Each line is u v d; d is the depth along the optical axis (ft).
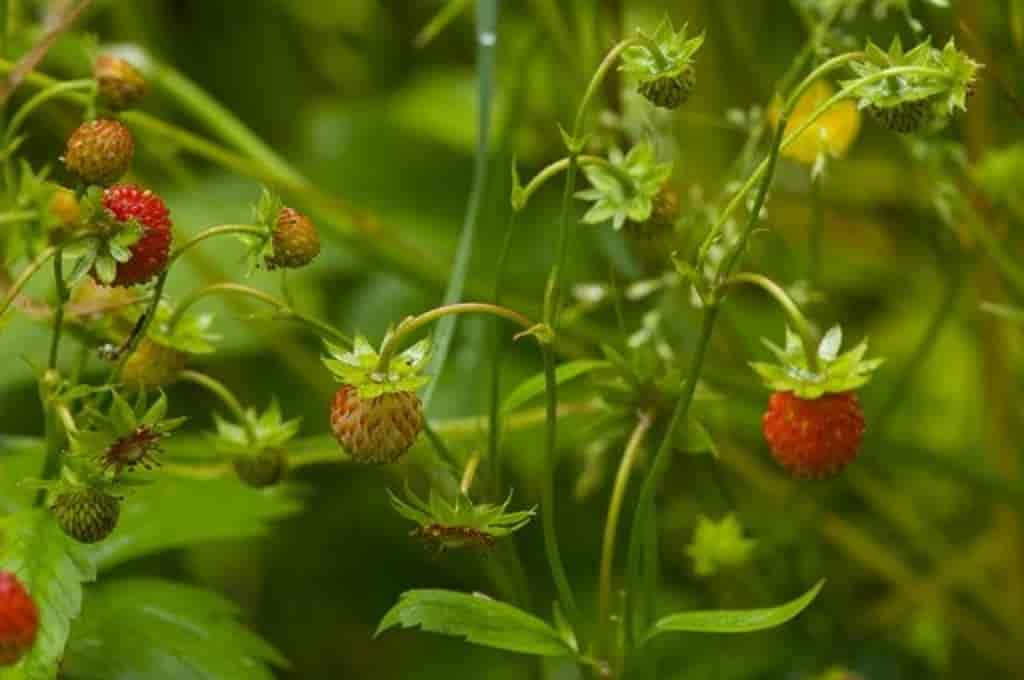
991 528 2.04
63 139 1.97
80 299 1.62
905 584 1.97
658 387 1.62
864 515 2.11
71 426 1.55
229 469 1.73
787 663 1.93
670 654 1.95
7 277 1.64
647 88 1.51
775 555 1.92
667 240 1.66
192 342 1.62
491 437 1.60
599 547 2.11
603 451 1.78
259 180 1.88
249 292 1.56
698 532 1.78
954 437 2.15
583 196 1.56
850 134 1.79
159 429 1.55
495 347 1.59
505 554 1.60
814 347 1.49
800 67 1.76
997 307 1.79
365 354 1.49
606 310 2.06
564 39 1.92
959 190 1.91
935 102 1.50
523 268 2.18
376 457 1.49
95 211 1.52
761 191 1.51
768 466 2.04
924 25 1.85
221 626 1.69
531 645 1.55
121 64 1.61
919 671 2.04
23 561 1.58
